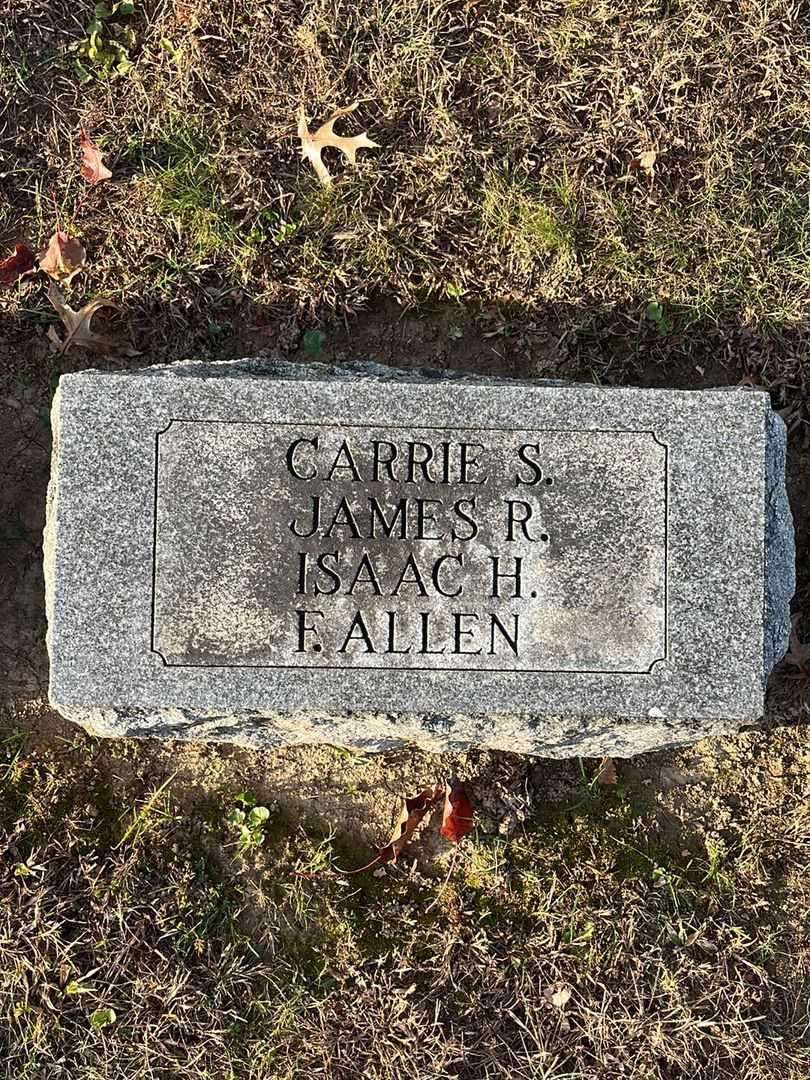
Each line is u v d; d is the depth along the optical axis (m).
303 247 1.50
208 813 1.48
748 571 1.30
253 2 1.52
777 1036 1.47
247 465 1.29
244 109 1.52
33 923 1.44
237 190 1.51
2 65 1.51
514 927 1.48
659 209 1.53
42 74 1.51
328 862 1.48
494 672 1.29
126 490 1.28
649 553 1.30
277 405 1.29
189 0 1.52
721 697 1.30
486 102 1.53
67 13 1.52
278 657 1.28
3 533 1.49
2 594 1.49
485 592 1.29
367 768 1.50
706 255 1.53
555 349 1.53
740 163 1.53
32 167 1.51
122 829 1.47
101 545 1.28
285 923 1.48
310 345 1.52
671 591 1.30
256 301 1.51
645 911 1.48
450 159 1.51
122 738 1.45
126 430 1.28
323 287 1.51
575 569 1.30
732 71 1.53
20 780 1.47
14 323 1.50
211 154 1.51
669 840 1.50
